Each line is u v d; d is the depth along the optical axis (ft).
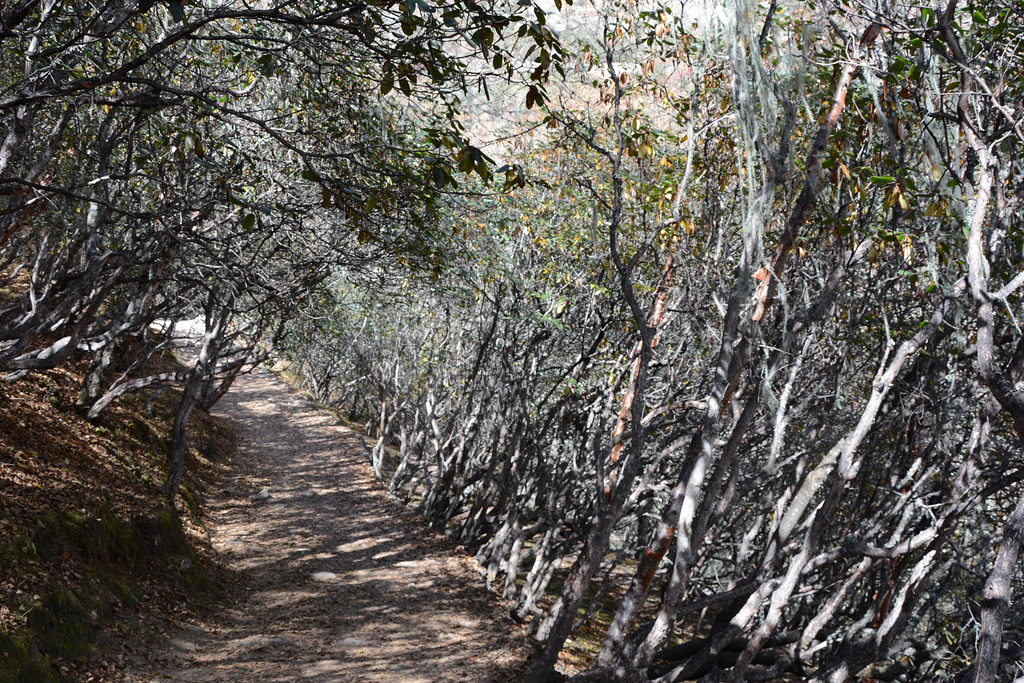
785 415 29.86
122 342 61.98
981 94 19.40
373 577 55.52
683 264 36.42
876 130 27.04
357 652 41.06
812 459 37.01
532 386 55.06
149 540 45.09
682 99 33.45
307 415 115.34
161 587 43.29
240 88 37.58
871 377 34.71
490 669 40.45
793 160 21.83
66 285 30.42
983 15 20.16
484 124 40.37
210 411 106.22
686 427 40.19
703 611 53.21
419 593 53.31
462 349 69.51
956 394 29.96
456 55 22.29
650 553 28.22
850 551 25.59
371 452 94.43
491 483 63.41
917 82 20.40
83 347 46.60
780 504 32.27
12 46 25.11
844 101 23.50
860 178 26.94
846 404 36.78
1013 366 18.81
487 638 46.06
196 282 35.50
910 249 23.53
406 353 78.13
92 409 55.06
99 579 37.93
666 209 36.01
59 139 24.93
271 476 80.28
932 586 33.83
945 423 28.71
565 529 65.21
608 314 50.14
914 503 26.68
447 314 65.51
